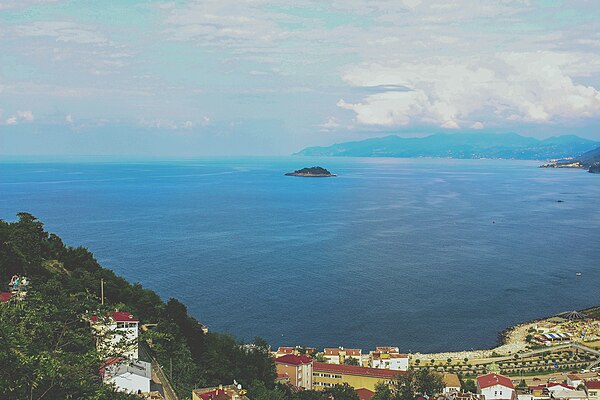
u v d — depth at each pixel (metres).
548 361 185.88
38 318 55.84
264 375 149.38
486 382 151.50
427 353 193.00
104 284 157.75
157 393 108.81
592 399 150.00
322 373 162.75
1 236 157.50
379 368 166.75
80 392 53.00
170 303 155.25
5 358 48.16
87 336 60.28
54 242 181.38
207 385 129.50
